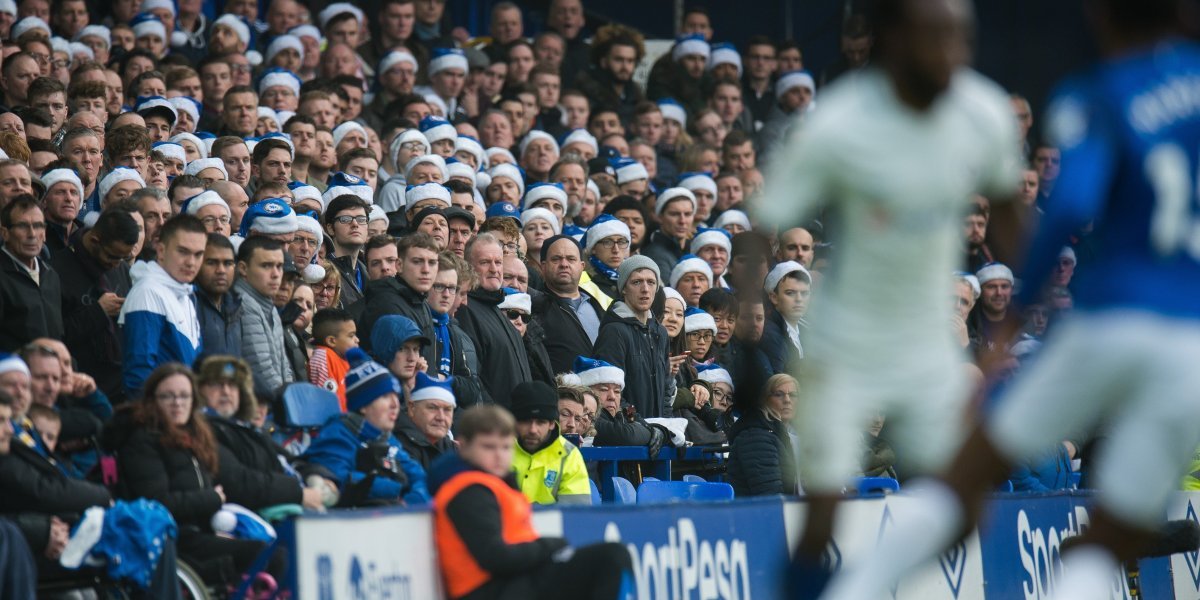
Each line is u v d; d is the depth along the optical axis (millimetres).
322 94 46000
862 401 15344
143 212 31922
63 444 24469
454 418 31781
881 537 28656
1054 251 14516
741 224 51719
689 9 75812
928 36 14695
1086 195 14336
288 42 53000
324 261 33938
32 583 20562
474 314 34656
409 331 29562
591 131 58094
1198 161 14641
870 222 15109
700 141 61219
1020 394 14836
